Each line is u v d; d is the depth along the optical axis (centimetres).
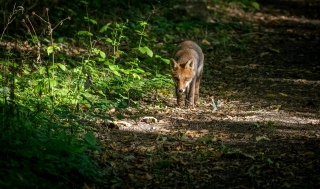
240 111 1333
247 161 919
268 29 2631
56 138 870
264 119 1235
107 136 1062
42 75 1343
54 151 827
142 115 1251
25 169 767
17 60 1532
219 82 1688
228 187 809
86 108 1223
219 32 2375
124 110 1272
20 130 857
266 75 1811
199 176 856
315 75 1836
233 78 1748
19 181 727
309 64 2005
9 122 848
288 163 905
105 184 823
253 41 2336
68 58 1645
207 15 2545
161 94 1477
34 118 950
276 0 3425
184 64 1387
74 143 871
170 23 2295
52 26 1928
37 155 802
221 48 2139
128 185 822
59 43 1748
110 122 1136
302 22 2884
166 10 2464
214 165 904
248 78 1752
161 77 1588
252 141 1041
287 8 3225
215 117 1258
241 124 1182
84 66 1437
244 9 2805
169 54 1906
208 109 1362
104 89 1390
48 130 876
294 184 813
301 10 3219
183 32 2242
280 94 1548
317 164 896
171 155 951
